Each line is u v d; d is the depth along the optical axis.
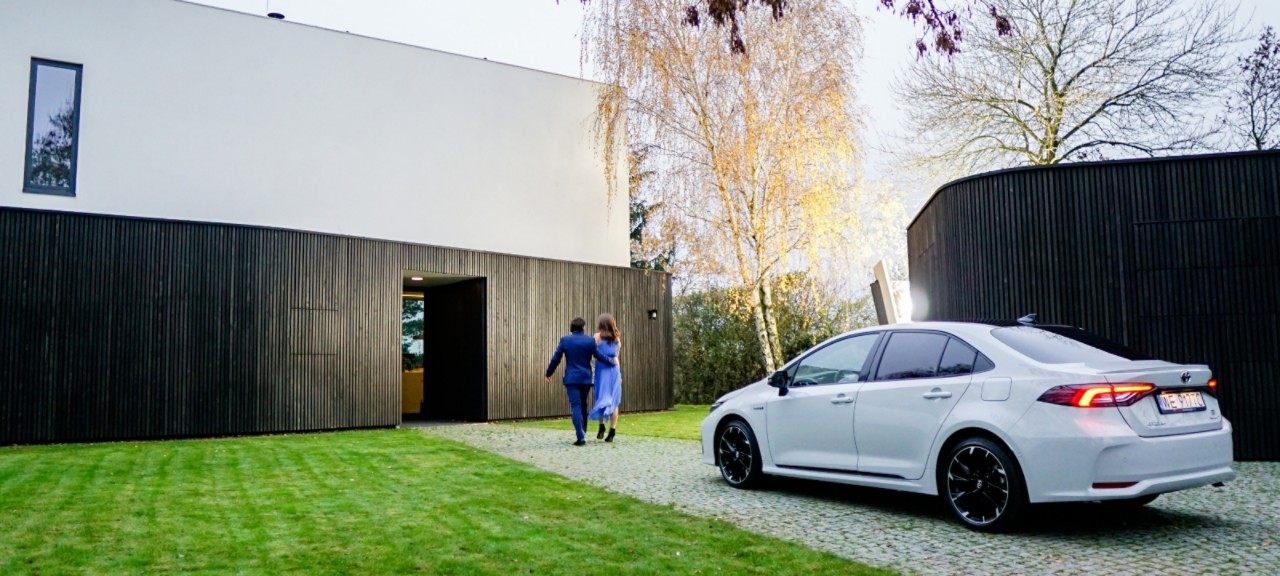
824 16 17.81
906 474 5.91
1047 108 22.62
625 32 18.30
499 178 18.05
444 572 4.40
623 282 18.44
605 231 19.58
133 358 11.71
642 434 12.55
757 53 17.67
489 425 14.72
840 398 6.44
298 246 13.31
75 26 13.77
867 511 6.21
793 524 5.75
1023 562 4.68
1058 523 5.71
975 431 5.54
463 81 17.80
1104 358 5.53
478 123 17.89
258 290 12.84
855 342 6.68
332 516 5.88
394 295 14.40
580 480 7.73
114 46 14.05
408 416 17.56
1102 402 5.03
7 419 10.77
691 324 25.03
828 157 17.58
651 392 18.81
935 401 5.76
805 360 7.02
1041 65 22.47
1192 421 5.33
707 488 7.29
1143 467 4.97
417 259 14.76
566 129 19.27
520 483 7.49
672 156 18.56
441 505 6.35
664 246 18.95
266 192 15.20
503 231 17.97
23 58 13.30
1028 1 22.31
